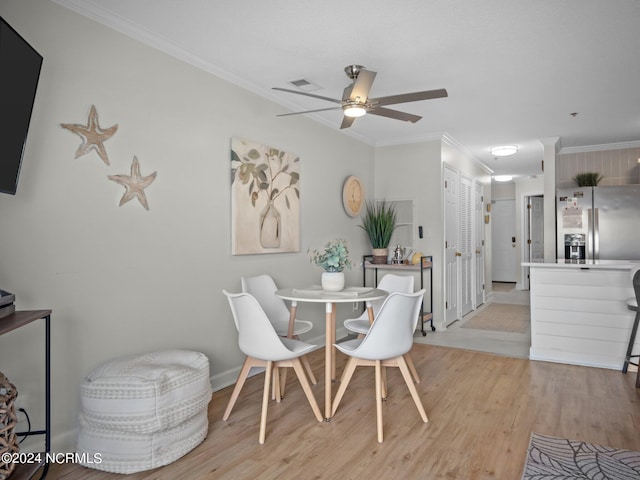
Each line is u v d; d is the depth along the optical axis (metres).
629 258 5.36
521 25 2.59
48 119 2.20
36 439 2.16
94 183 2.41
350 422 2.64
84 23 2.36
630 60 3.10
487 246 7.98
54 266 2.23
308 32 2.67
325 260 3.22
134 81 2.63
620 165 5.98
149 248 2.73
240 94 3.47
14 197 2.07
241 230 3.43
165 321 2.83
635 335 3.52
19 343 2.10
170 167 2.87
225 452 2.28
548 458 2.18
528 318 6.10
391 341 2.46
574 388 3.22
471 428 2.55
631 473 2.04
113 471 2.08
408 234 5.54
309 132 4.39
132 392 2.06
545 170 5.68
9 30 1.66
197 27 2.62
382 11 2.43
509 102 4.07
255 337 2.47
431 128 5.05
